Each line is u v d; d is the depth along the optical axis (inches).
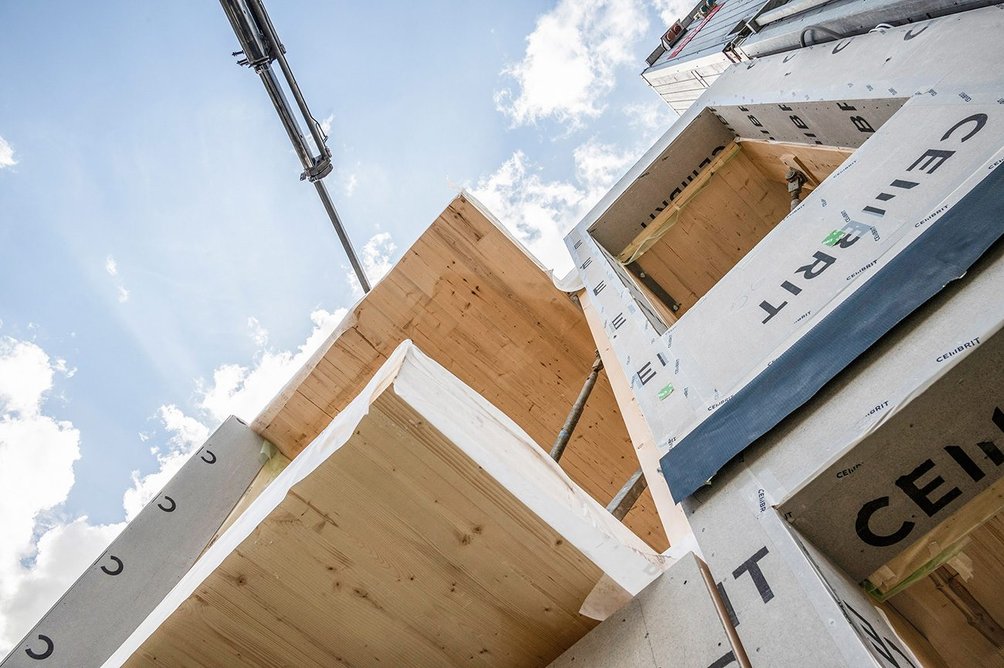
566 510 75.6
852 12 129.3
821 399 74.6
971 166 76.2
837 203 98.5
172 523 171.6
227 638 79.5
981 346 60.5
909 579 68.8
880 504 66.8
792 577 62.3
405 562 76.0
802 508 68.1
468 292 203.2
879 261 79.9
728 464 80.7
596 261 181.0
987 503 65.2
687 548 80.9
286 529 73.5
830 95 120.2
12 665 135.6
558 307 204.5
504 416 85.3
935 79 95.3
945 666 74.6
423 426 69.2
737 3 506.9
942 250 71.2
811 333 80.7
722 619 64.3
